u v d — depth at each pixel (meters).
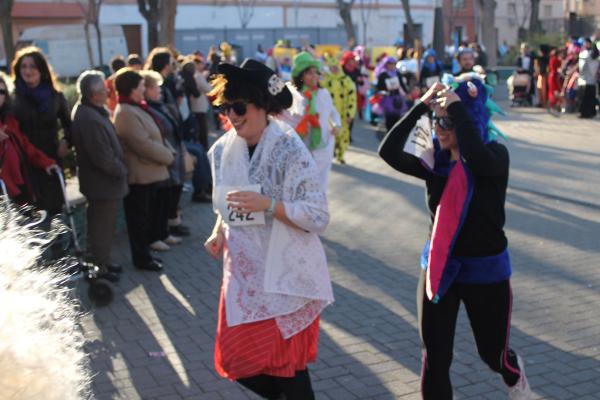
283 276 3.12
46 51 28.52
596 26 42.78
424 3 51.72
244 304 3.12
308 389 3.23
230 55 16.92
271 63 25.31
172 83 9.96
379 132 15.90
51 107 6.23
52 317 1.11
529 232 7.84
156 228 7.55
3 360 0.98
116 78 6.83
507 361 3.49
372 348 4.89
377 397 4.20
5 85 5.83
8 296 1.06
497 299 3.36
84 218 7.50
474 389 4.25
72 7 36.81
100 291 5.79
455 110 3.27
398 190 10.48
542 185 10.30
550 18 59.47
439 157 3.48
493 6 35.22
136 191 6.71
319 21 46.62
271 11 44.62
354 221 8.65
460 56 11.22
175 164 7.70
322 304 3.25
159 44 20.25
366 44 49.16
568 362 4.59
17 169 5.89
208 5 42.22
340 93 12.24
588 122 17.70
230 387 4.38
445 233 3.26
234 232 3.18
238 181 3.19
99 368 4.65
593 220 8.31
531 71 22.47
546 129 16.55
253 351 3.11
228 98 3.13
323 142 7.83
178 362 4.75
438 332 3.38
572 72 19.66
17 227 1.20
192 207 9.75
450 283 3.30
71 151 8.12
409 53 21.08
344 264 6.86
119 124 6.66
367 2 48.88
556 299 5.73
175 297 6.07
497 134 3.53
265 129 3.21
